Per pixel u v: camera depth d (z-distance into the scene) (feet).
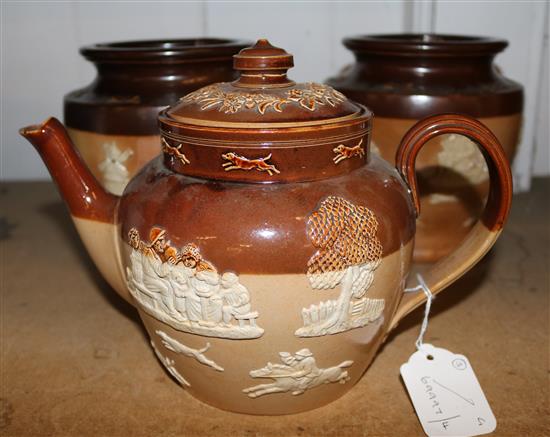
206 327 2.14
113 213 2.50
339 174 2.18
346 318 2.17
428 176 3.45
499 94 3.37
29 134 2.46
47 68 5.32
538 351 2.95
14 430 2.44
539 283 3.63
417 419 2.49
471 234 2.61
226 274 2.05
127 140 3.16
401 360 2.89
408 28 5.11
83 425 2.47
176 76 3.14
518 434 2.40
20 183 5.54
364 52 3.50
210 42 3.74
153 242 2.15
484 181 3.53
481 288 3.57
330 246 2.06
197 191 2.12
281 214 2.05
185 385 2.55
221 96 2.21
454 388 2.49
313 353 2.23
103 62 3.16
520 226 4.47
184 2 5.18
